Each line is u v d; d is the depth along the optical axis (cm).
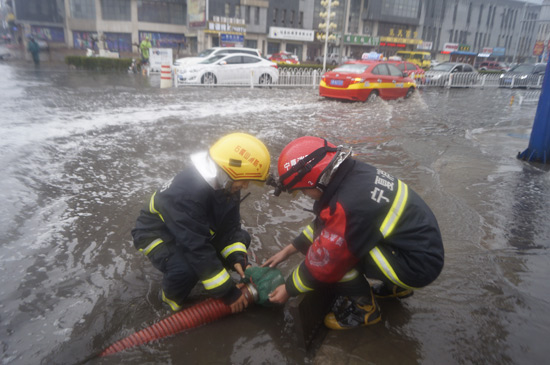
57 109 847
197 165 205
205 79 1533
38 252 282
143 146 575
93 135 631
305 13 4838
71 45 4872
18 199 369
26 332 205
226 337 205
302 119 862
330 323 213
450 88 2080
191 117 829
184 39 4703
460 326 216
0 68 2103
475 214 360
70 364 185
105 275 258
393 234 188
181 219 199
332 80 1188
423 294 244
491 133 780
